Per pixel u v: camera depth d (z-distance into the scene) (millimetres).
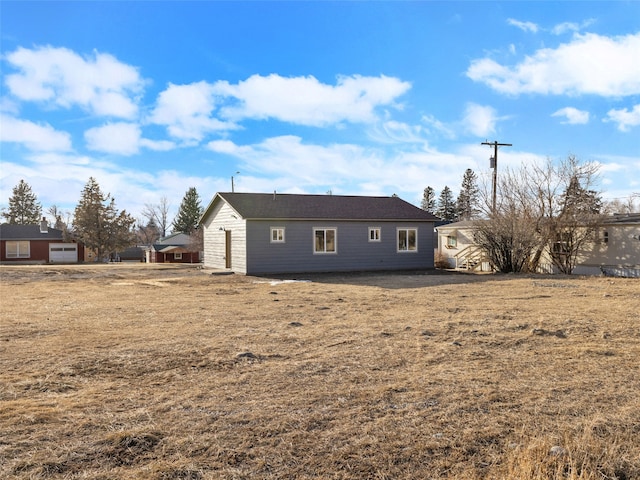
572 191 22062
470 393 4734
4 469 3203
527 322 8422
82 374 5434
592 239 22484
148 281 18547
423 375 5348
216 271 22203
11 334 7617
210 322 8781
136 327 8281
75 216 42625
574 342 6969
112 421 4031
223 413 4223
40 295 13570
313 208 23781
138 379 5246
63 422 4012
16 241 39500
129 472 3191
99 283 17703
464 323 8414
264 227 21734
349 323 8562
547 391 4797
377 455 3445
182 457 3408
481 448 3557
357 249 23625
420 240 25078
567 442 3535
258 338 7293
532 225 21859
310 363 5855
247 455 3441
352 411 4262
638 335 7383
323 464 3316
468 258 27016
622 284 16156
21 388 4914
